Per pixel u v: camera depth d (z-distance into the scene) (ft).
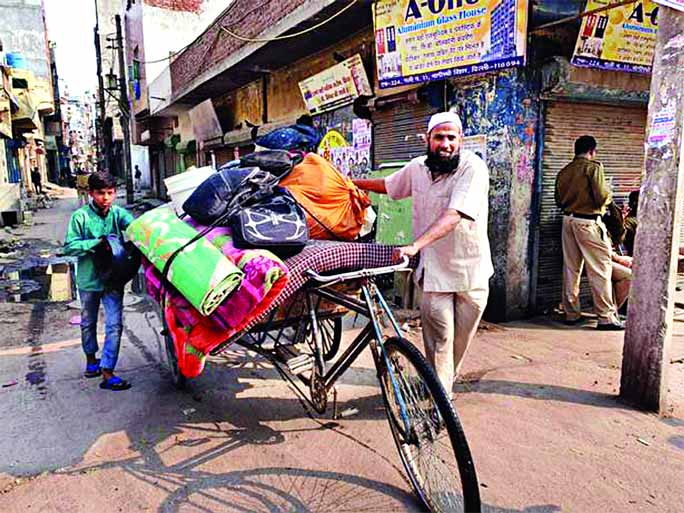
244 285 8.95
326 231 11.79
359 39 27.30
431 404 8.56
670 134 11.32
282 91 37.11
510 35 16.99
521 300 19.61
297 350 11.88
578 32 17.95
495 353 15.99
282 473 9.96
